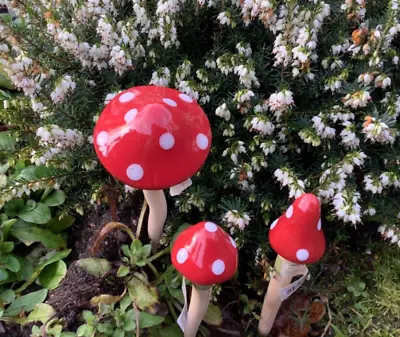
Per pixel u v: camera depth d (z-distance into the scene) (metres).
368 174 0.40
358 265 0.47
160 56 0.42
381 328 0.43
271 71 0.41
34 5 0.45
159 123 0.28
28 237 0.43
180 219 0.43
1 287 0.41
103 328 0.35
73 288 0.39
